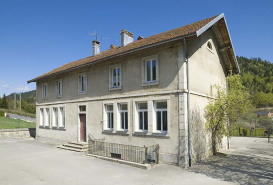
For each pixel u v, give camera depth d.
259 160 10.83
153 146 9.91
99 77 13.53
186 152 9.12
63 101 16.66
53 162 10.34
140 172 8.47
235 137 25.36
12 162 10.43
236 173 8.30
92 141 12.34
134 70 11.28
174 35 9.60
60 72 15.96
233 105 10.78
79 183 7.27
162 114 10.16
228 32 12.52
